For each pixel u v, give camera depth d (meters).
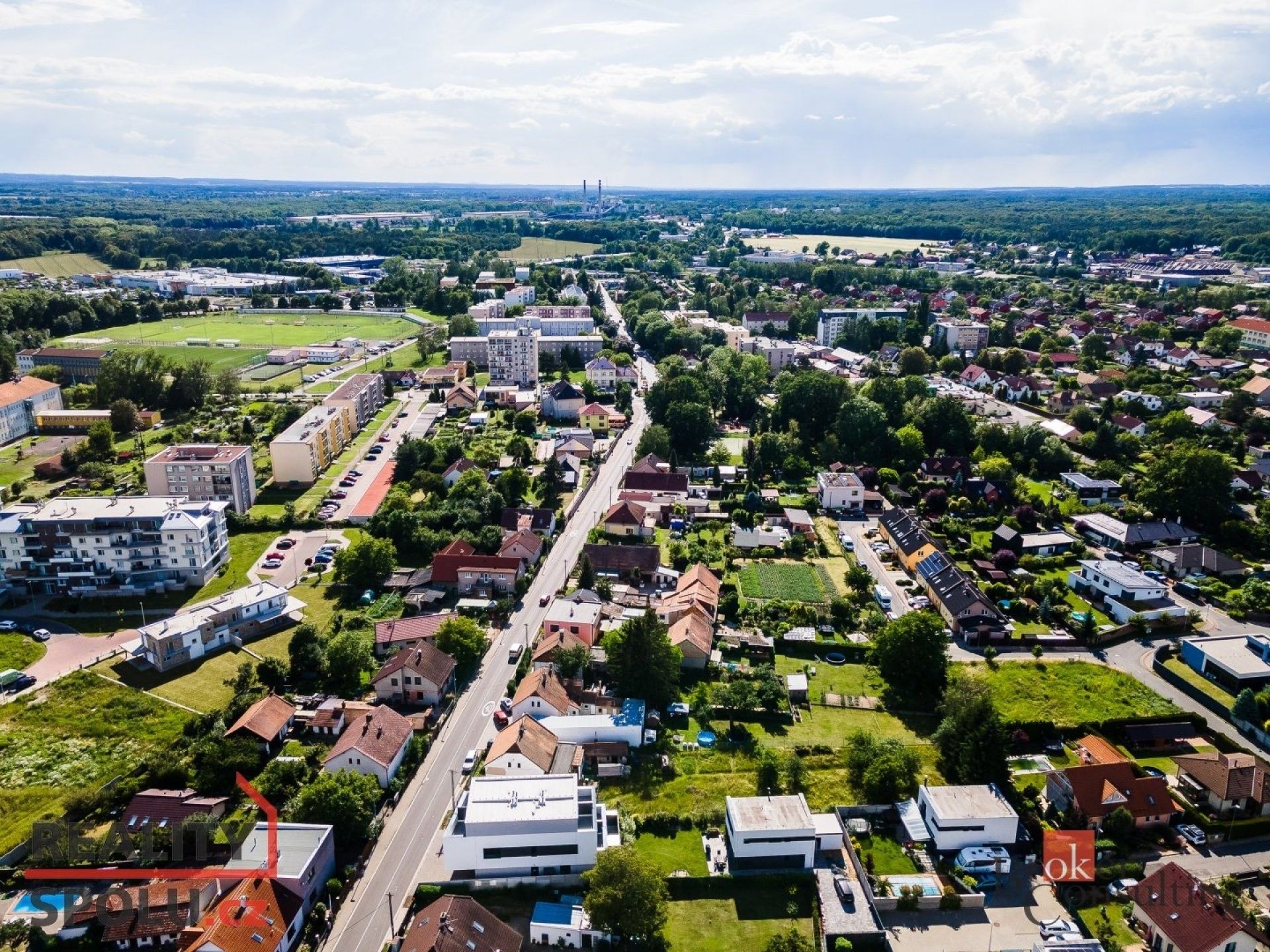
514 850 98.19
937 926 94.69
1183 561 176.88
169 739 123.19
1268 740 124.25
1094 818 106.88
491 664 143.00
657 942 90.25
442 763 118.94
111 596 164.88
